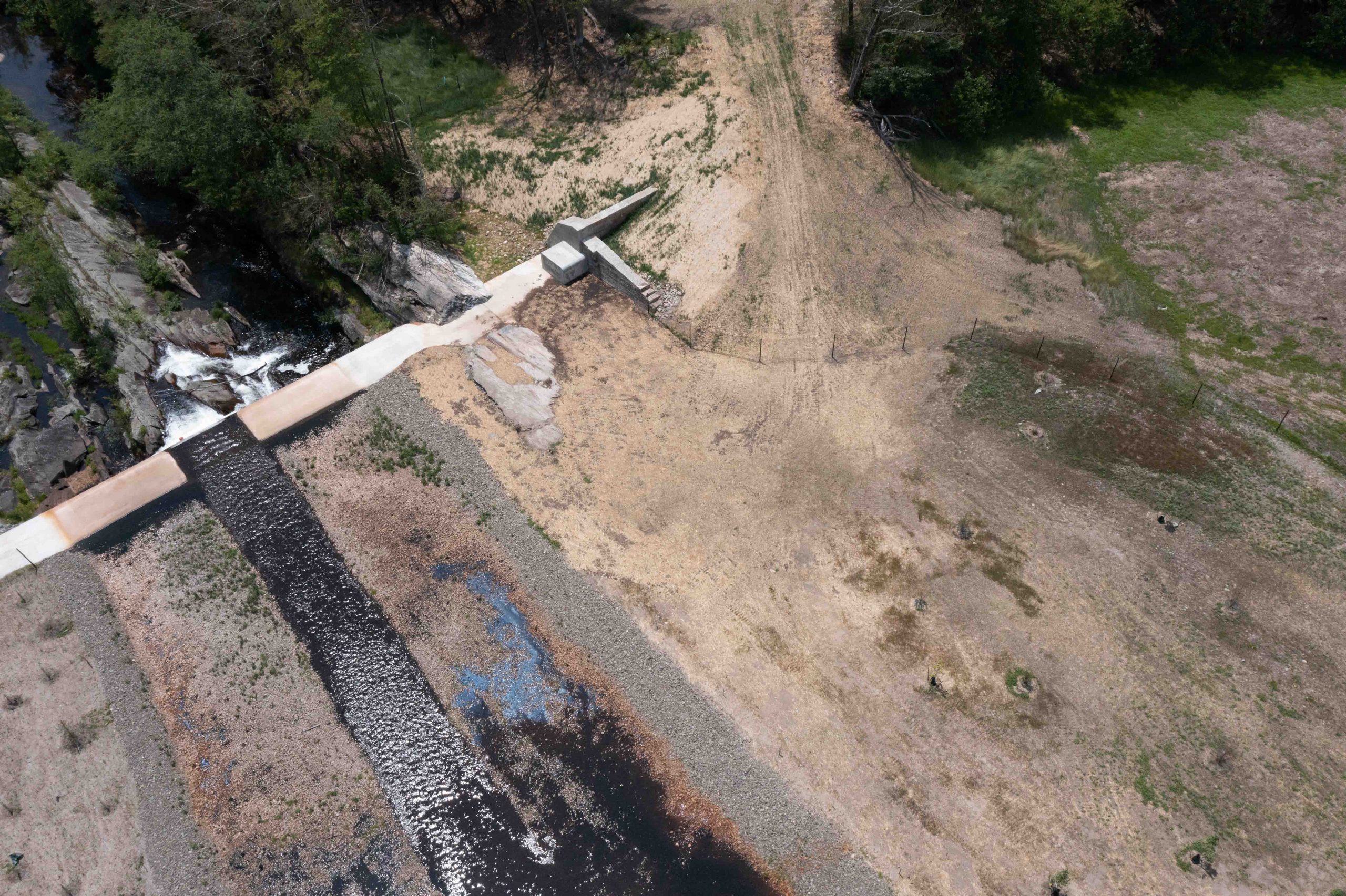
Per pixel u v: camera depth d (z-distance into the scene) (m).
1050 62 69.38
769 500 48.06
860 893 35.62
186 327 58.88
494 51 71.69
